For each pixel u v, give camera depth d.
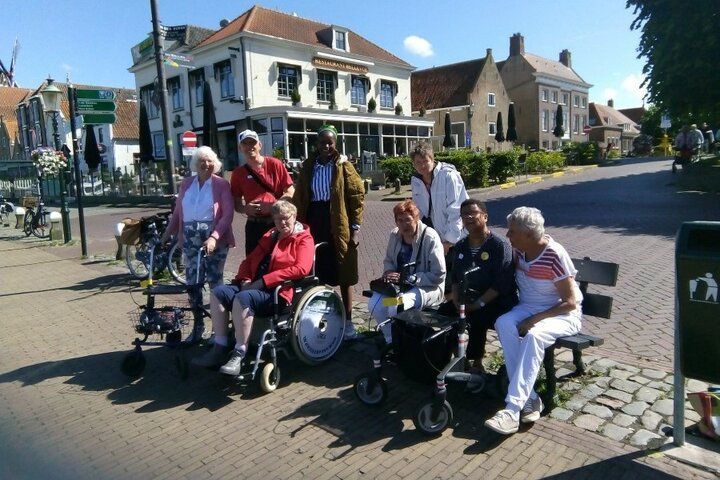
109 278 8.30
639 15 15.99
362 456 3.16
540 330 3.37
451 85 39.72
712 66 14.23
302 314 4.27
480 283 3.83
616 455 3.03
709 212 11.15
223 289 4.23
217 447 3.34
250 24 25.55
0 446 3.46
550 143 48.88
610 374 4.02
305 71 27.19
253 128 25.17
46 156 13.59
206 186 4.84
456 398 3.82
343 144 27.58
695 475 2.82
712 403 3.10
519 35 47.69
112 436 3.54
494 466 3.00
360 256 8.86
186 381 4.38
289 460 3.15
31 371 4.70
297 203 4.92
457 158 18.16
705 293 2.75
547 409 3.53
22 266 9.80
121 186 26.52
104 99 9.34
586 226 10.40
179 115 28.86
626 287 6.21
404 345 3.63
